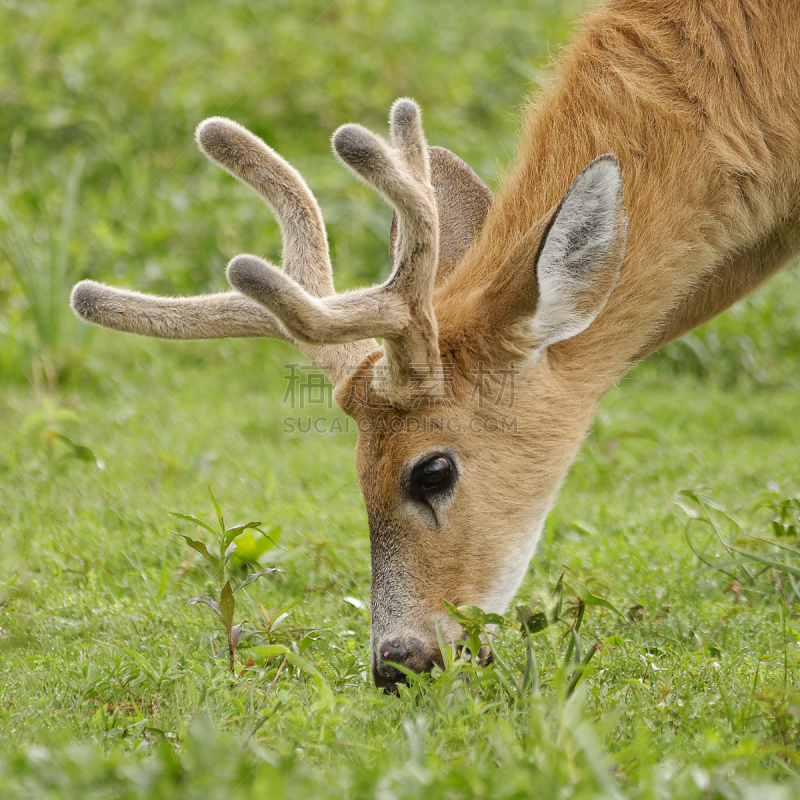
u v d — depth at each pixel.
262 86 21.95
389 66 22.91
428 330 7.80
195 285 18.41
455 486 8.09
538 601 8.73
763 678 7.23
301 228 8.75
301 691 7.10
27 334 16.78
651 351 9.62
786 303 17.56
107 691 7.35
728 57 8.57
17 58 22.08
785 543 9.70
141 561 10.26
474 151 20.23
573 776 5.34
